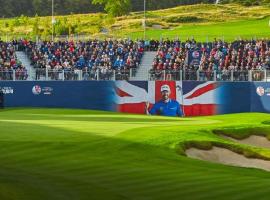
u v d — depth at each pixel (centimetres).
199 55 8488
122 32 14588
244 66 7900
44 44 8762
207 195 2694
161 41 9188
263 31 13800
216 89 7675
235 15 17038
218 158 4197
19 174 3028
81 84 7712
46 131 4384
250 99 7644
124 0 16900
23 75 7688
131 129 4644
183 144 4169
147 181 2964
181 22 16388
